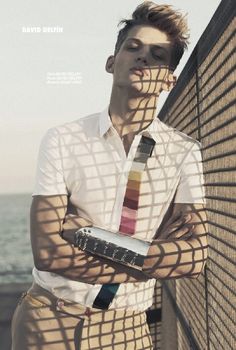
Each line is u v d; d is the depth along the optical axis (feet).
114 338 7.23
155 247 6.95
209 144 7.71
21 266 142.72
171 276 7.05
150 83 7.17
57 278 7.18
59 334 7.20
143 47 7.14
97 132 7.19
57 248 7.02
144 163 7.19
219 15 6.66
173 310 12.06
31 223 7.14
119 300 7.19
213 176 7.49
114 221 7.21
